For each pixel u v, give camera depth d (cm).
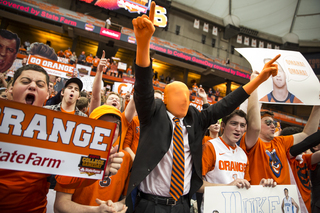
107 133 89
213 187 117
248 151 167
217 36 1675
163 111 113
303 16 1602
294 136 187
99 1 1201
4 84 242
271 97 170
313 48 1731
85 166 84
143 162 99
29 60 340
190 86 1791
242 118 148
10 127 75
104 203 89
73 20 1105
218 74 1492
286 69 180
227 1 1539
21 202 93
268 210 126
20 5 1017
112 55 1464
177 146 107
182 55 1321
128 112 166
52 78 348
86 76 400
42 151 78
